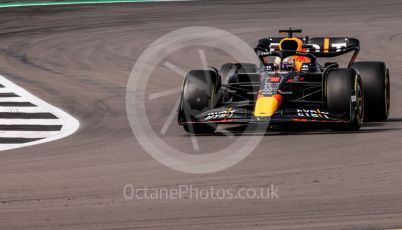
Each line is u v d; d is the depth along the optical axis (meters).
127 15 99.56
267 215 25.09
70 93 56.34
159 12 101.88
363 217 24.56
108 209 26.17
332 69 39.66
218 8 104.62
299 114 37.94
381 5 105.81
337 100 38.56
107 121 45.75
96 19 96.62
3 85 60.28
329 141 37.03
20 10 105.44
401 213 24.84
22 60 72.06
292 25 89.31
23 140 40.25
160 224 24.36
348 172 30.59
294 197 27.17
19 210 26.25
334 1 110.56
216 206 26.28
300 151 34.91
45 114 48.50
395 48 74.69
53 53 75.19
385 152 34.16
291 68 41.44
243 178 30.19
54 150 37.16
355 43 43.59
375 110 43.12
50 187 29.42
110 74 64.56
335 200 26.62
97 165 33.31
